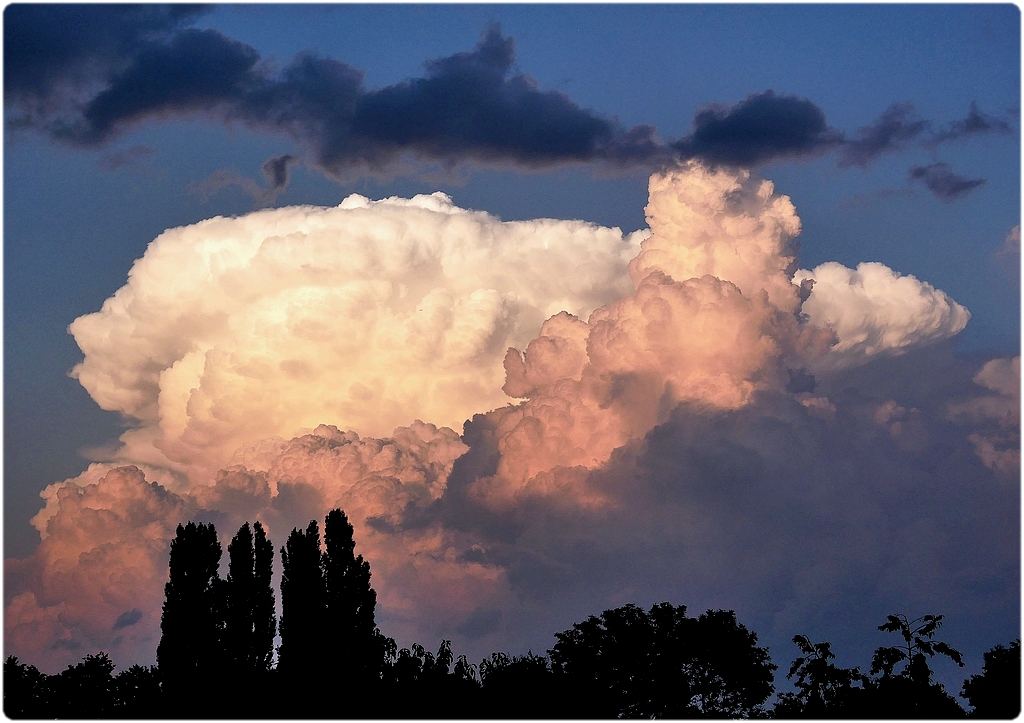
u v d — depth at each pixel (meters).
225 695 90.25
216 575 94.50
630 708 101.06
